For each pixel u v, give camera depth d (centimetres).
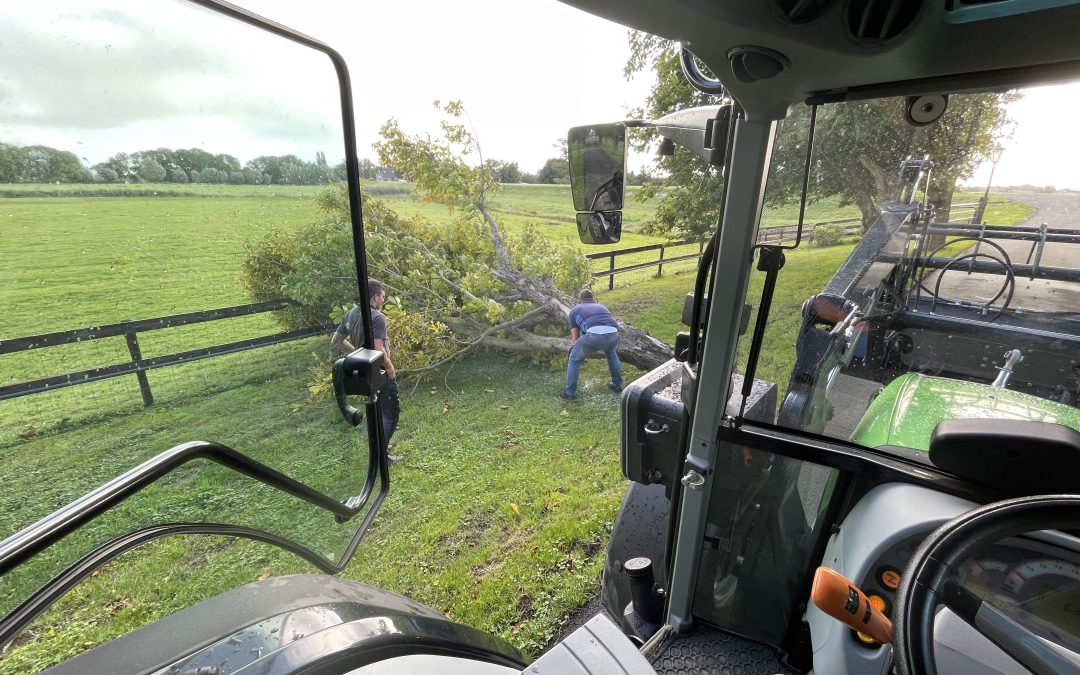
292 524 219
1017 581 82
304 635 94
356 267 166
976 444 102
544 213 1631
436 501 416
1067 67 85
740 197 116
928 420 125
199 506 223
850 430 142
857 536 119
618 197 150
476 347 826
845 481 131
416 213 887
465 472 465
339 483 222
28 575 170
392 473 467
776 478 141
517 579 313
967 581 82
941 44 81
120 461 210
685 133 135
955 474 110
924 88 96
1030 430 99
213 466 238
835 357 137
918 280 124
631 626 191
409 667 94
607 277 1144
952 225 114
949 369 130
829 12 69
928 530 106
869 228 119
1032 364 120
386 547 357
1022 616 81
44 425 207
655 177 805
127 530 211
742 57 85
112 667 88
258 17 117
